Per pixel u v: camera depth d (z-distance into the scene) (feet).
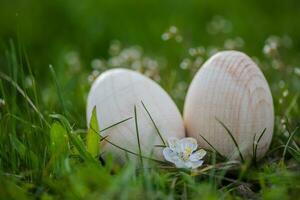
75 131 1.40
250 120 1.34
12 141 1.35
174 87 1.81
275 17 2.59
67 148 1.32
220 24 2.29
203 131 1.36
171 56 2.08
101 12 2.60
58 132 1.33
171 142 1.33
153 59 2.07
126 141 1.35
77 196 1.20
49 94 1.75
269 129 1.37
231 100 1.34
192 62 1.81
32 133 1.38
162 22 2.47
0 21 2.51
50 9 2.65
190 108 1.39
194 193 1.24
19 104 1.61
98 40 2.38
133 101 1.37
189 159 1.31
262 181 1.24
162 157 1.36
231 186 1.31
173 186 1.24
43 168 1.30
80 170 1.23
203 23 2.52
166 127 1.37
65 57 2.14
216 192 1.25
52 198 1.22
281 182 1.24
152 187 1.24
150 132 1.35
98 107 1.38
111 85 1.39
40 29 2.50
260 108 1.35
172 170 1.31
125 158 1.36
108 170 1.27
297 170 1.32
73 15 2.58
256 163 1.37
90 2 2.67
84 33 2.45
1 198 1.21
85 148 1.32
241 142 1.35
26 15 2.60
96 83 1.42
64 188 1.23
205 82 1.37
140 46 2.27
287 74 1.74
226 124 1.35
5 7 2.65
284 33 2.30
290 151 1.37
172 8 2.66
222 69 1.36
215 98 1.35
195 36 2.28
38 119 1.48
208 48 2.05
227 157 1.36
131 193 1.18
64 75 1.93
